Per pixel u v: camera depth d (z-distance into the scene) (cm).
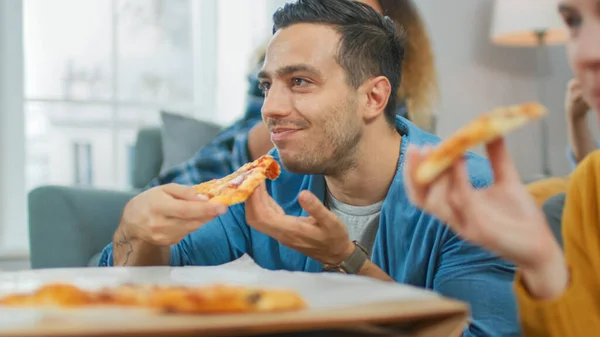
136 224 92
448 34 320
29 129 283
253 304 54
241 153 195
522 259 65
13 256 274
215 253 121
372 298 61
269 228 91
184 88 306
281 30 107
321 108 103
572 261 80
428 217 105
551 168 333
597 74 59
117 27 293
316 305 58
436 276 103
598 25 58
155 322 50
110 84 293
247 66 310
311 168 107
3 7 277
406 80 253
